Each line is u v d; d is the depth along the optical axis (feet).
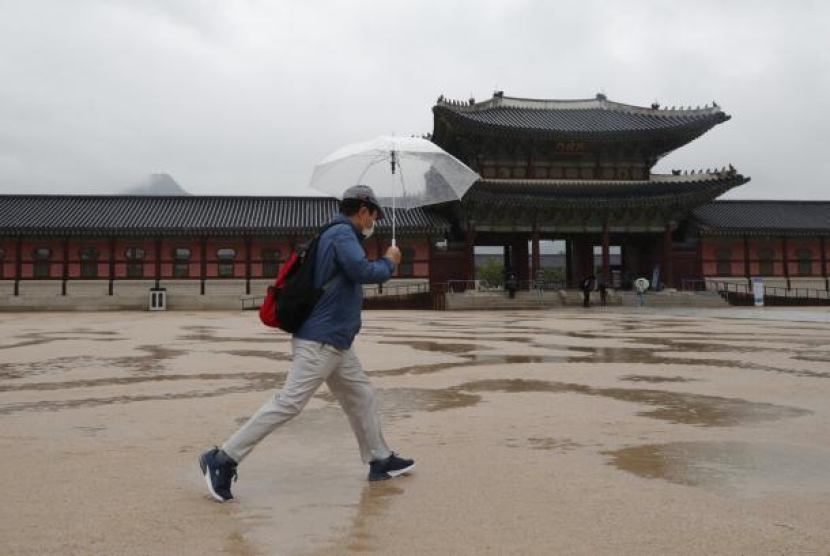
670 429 25.43
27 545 13.65
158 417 28.32
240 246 182.29
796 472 19.13
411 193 28.43
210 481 16.51
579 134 183.11
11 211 177.78
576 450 22.04
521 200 176.24
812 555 13.07
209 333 81.41
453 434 24.66
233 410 29.94
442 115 175.63
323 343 17.01
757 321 103.30
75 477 18.88
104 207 184.75
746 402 31.50
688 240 195.21
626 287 204.13
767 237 194.59
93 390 35.94
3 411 29.71
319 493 17.24
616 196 184.44
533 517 15.30
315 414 28.37
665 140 192.65
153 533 14.34
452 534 14.25
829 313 127.24
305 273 17.07
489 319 114.93
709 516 15.29
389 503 16.37
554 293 174.40
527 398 32.89
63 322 111.34
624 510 15.75
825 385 36.73
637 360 49.21
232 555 13.14
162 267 179.52
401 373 42.52
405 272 183.32
